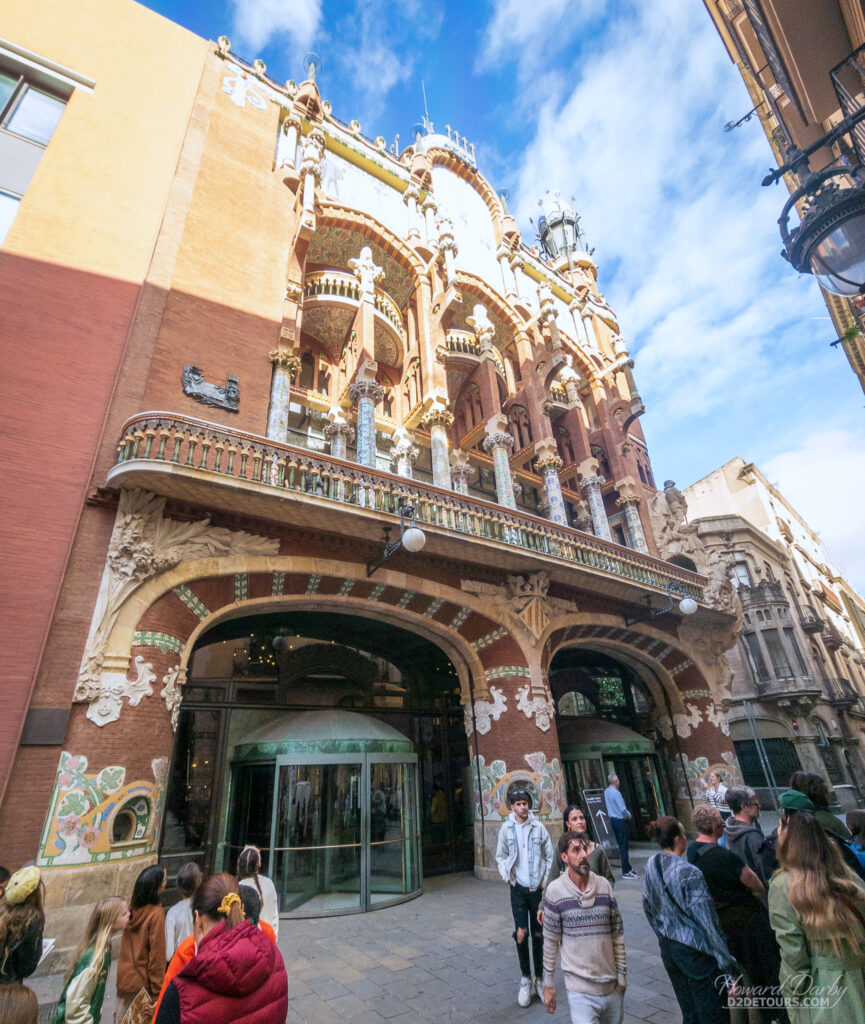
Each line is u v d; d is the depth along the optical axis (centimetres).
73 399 861
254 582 909
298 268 1275
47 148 1034
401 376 1762
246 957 210
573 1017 311
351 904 792
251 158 1341
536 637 1179
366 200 1658
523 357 1817
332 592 998
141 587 784
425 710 1243
